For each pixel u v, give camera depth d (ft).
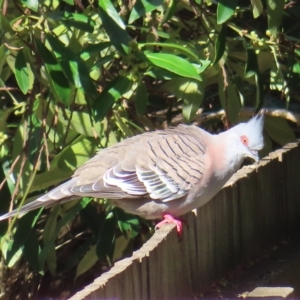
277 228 20.67
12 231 22.66
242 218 19.04
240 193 18.98
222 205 18.24
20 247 22.29
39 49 18.57
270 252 20.13
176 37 22.91
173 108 27.37
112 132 22.17
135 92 21.18
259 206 19.80
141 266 14.28
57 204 20.86
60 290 28.99
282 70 23.91
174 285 15.89
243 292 17.31
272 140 26.40
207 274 17.44
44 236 23.09
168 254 15.62
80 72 18.45
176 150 19.83
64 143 21.54
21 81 18.65
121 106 22.36
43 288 29.19
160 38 23.18
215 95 25.88
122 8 21.57
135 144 20.27
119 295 13.42
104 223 23.25
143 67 18.88
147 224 24.66
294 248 20.29
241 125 20.30
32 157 21.30
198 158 19.61
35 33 19.54
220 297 16.97
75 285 28.71
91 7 21.34
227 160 19.69
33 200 21.17
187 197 19.60
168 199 19.56
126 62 20.48
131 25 22.58
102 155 20.26
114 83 19.08
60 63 18.45
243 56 23.02
